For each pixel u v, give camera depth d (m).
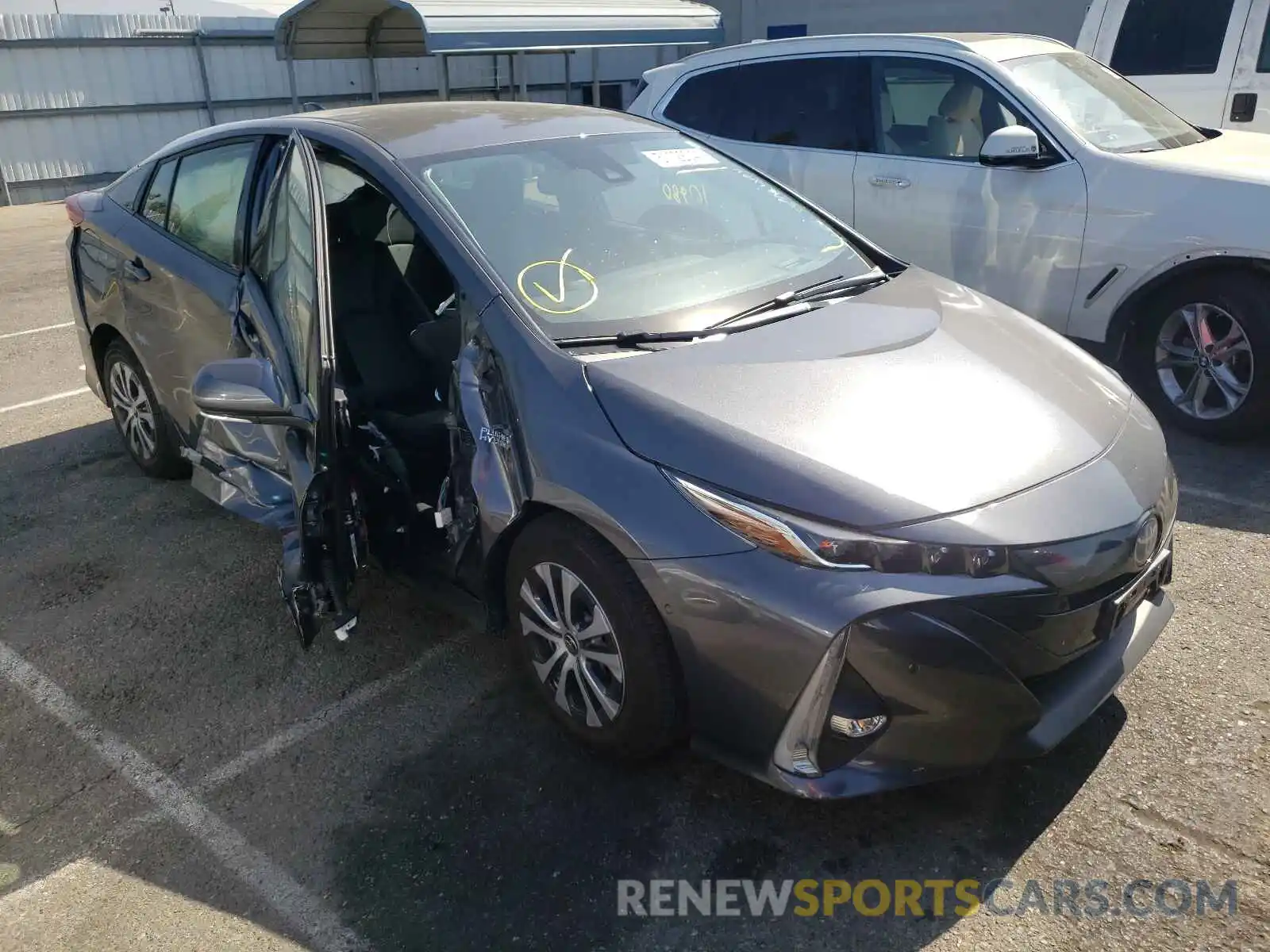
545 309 2.88
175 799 2.77
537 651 2.88
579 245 3.17
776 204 3.78
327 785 2.79
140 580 3.91
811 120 5.91
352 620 2.78
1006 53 5.37
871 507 2.28
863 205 5.68
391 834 2.60
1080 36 7.44
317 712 3.11
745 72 6.20
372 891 2.43
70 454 5.19
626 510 2.45
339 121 3.56
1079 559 2.33
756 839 2.53
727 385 2.62
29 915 2.40
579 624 2.70
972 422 2.56
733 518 2.34
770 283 3.27
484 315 2.86
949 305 3.28
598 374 2.65
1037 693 2.43
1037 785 2.64
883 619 2.21
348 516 2.76
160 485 4.76
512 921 2.33
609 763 2.81
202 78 17.19
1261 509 4.06
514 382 2.73
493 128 3.57
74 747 3.00
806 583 2.25
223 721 3.08
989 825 2.53
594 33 13.30
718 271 3.27
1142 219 4.66
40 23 15.49
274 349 2.93
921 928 2.26
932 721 2.29
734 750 2.46
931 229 5.42
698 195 3.62
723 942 2.25
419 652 3.39
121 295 4.25
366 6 11.82
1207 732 2.78
